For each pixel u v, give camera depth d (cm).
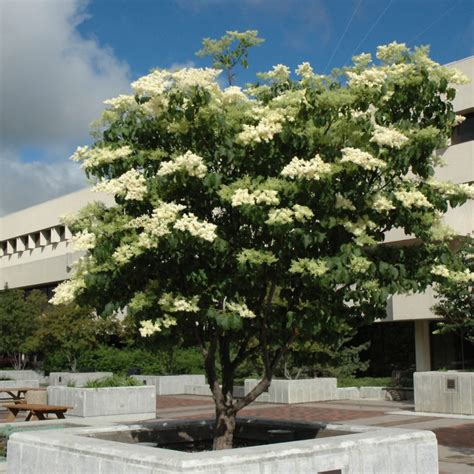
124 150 829
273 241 826
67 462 795
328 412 1944
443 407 1834
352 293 804
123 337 3284
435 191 855
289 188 763
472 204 2266
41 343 3253
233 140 816
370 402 2258
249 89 904
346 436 814
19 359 3938
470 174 2327
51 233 4703
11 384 2745
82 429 941
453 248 2084
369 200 800
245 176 798
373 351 2911
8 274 4997
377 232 841
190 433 1026
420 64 834
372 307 870
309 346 999
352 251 770
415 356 2662
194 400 2459
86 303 862
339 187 802
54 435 866
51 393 1923
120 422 1659
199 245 763
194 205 851
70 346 3162
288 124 806
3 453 1157
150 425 999
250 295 829
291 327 838
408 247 860
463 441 1352
